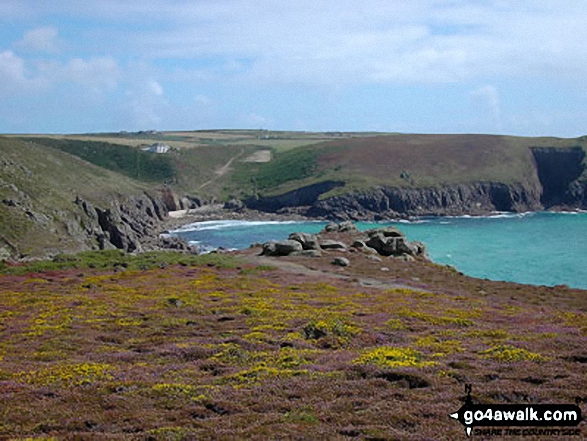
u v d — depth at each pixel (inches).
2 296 1812.3
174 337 1230.3
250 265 2723.9
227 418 698.2
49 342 1182.9
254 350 1082.1
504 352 973.2
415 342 1136.2
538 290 2357.3
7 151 7052.2
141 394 800.9
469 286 2380.7
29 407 755.4
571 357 954.7
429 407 702.5
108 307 1599.4
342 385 808.9
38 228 4987.7
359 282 2316.7
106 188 7864.2
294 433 624.4
